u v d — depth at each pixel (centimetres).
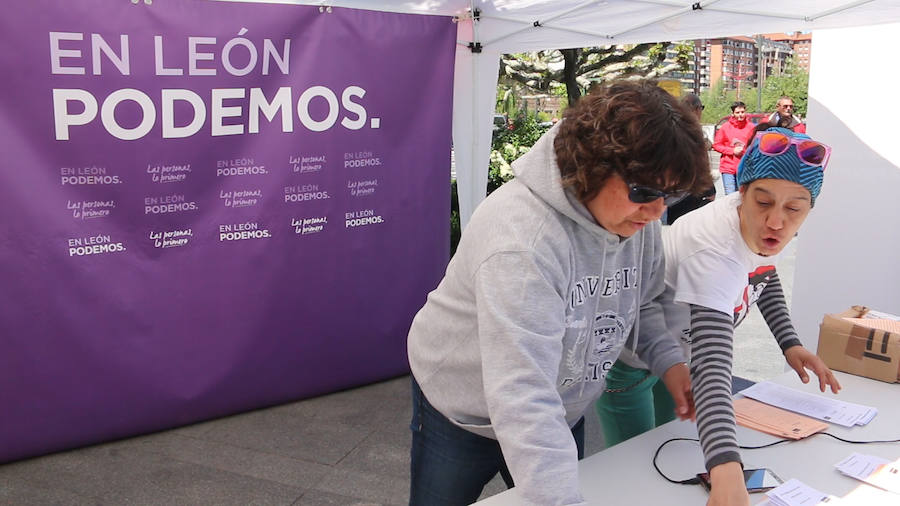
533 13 371
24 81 274
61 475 290
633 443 152
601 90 112
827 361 198
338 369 370
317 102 339
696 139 107
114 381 310
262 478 289
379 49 353
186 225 315
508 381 110
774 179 139
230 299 331
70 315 296
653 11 329
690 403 147
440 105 379
